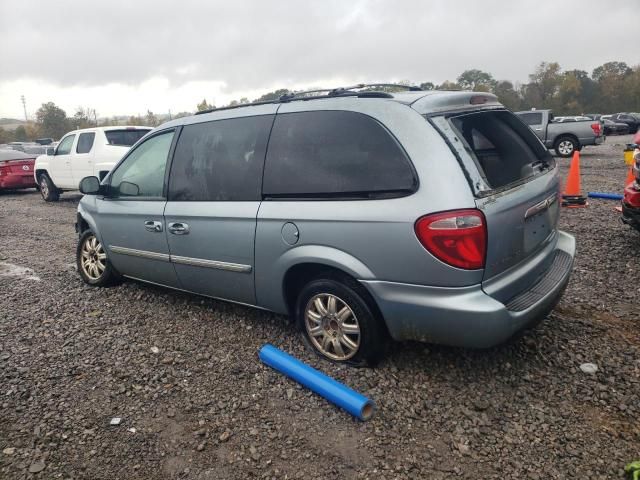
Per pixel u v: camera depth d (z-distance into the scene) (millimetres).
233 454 2711
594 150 21656
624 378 3236
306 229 3320
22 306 4863
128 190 4699
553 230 3756
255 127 3740
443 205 2809
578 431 2779
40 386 3395
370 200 3070
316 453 2697
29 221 10211
